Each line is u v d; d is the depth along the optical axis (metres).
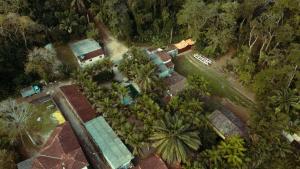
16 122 50.75
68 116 56.91
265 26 60.06
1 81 61.03
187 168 46.12
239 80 65.25
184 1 77.62
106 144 49.22
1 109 50.47
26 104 53.56
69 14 73.50
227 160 46.69
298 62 51.81
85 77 60.28
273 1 69.56
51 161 45.44
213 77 67.56
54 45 73.31
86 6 80.12
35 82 63.25
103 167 48.69
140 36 76.31
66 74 65.06
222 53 73.00
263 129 49.19
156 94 58.38
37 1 73.81
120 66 63.91
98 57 69.88
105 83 64.44
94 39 73.50
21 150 51.06
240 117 58.22
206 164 46.38
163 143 46.34
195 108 53.53
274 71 55.22
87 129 51.59
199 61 71.94
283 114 50.34
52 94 61.56
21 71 63.75
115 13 73.25
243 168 46.28
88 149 51.28
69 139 48.78
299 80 54.22
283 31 58.53
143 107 54.50
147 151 49.94
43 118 55.59
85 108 55.88
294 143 53.09
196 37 69.94
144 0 75.19
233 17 66.12
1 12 66.56
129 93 59.69
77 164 45.03
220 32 67.44
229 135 51.12
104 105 53.84
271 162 49.84
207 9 66.25
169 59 67.06
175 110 54.78
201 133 51.25
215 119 53.81
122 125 50.91
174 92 60.41
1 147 48.91
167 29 76.69
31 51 63.28
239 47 70.81
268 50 65.56
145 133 49.53
